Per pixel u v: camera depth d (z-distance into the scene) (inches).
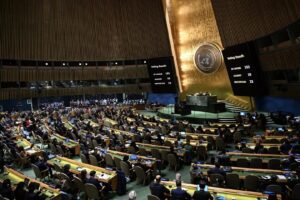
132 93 1407.5
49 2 1143.6
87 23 1259.8
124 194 370.9
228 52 901.8
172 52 1251.8
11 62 1074.1
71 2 1211.2
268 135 565.0
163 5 1246.9
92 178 336.8
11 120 911.7
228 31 906.1
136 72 1352.1
